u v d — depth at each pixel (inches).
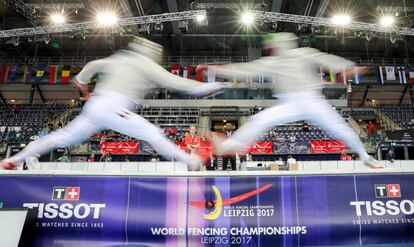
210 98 919.7
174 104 911.7
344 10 739.4
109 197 171.3
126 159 545.3
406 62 965.8
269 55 163.5
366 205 170.9
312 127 709.3
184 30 708.7
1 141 671.1
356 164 381.7
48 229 166.7
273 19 682.2
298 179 174.7
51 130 703.7
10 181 171.6
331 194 172.4
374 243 166.7
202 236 165.9
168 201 170.6
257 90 925.8
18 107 892.6
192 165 169.8
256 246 165.0
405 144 539.8
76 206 169.8
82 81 153.3
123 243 165.8
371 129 725.9
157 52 155.3
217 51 1015.6
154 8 767.7
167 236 166.1
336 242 166.4
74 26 703.7
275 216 168.9
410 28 730.8
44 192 171.2
